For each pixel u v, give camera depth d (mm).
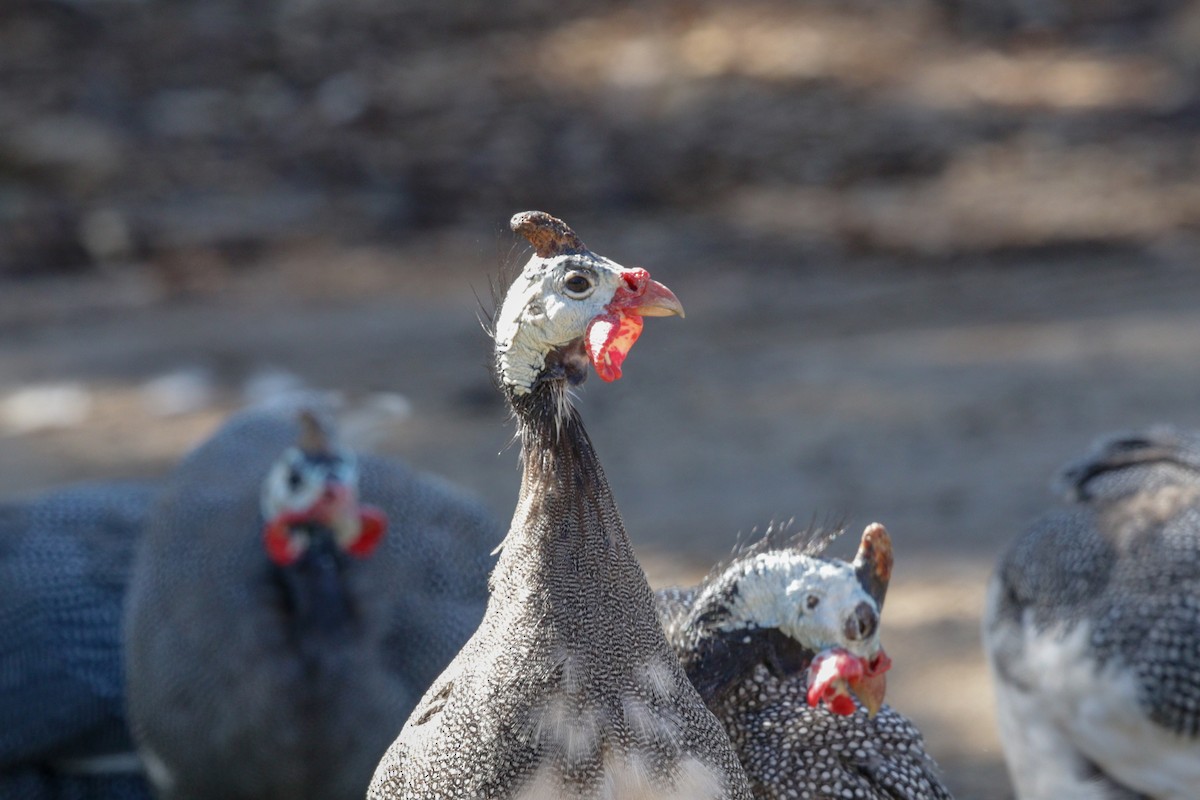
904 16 38719
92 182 30266
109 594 12625
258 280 27016
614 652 6277
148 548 11281
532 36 37469
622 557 6375
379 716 10289
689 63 36000
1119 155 31062
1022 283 25125
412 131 32812
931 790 8039
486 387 21047
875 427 19266
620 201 30234
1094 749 9859
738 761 6770
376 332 24000
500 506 16984
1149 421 18703
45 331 24953
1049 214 28266
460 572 10836
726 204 29797
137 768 12578
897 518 16391
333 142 32375
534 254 6371
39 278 27562
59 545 12758
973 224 28094
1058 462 17688
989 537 15852
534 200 30188
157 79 34688
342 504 10227
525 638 6277
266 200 30203
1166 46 36719
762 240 27984
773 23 37781
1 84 33812
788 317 24188
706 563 15125
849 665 7082
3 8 36719
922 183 30484
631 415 20422
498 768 6234
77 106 33031
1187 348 21312
